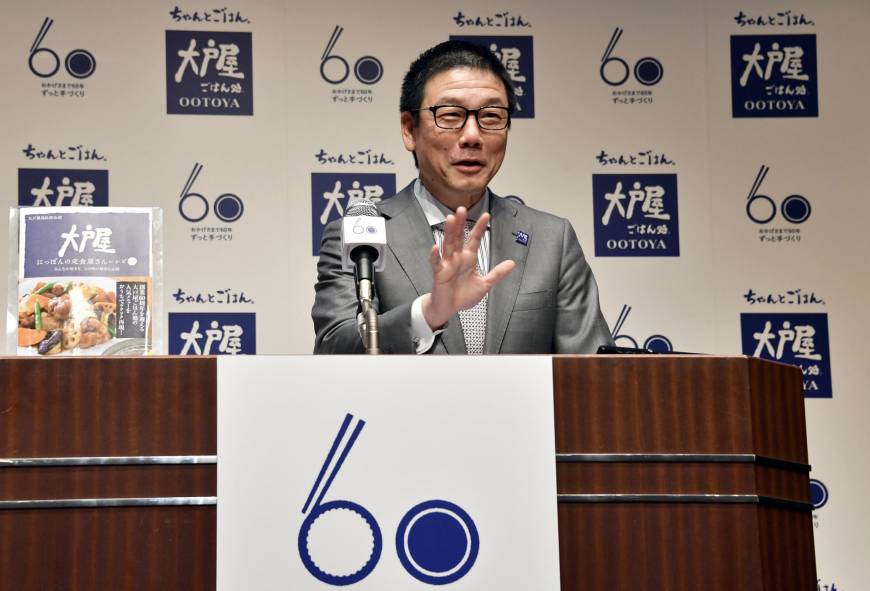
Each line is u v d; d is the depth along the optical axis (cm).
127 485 379
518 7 925
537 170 911
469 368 388
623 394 400
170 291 866
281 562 371
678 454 398
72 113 873
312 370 382
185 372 386
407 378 385
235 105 892
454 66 652
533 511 382
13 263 509
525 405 388
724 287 907
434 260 447
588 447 396
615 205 911
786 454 423
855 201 920
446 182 647
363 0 915
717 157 920
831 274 912
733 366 407
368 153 900
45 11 881
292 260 882
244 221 880
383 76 909
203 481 380
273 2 905
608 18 930
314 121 898
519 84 919
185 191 877
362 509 375
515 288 638
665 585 390
